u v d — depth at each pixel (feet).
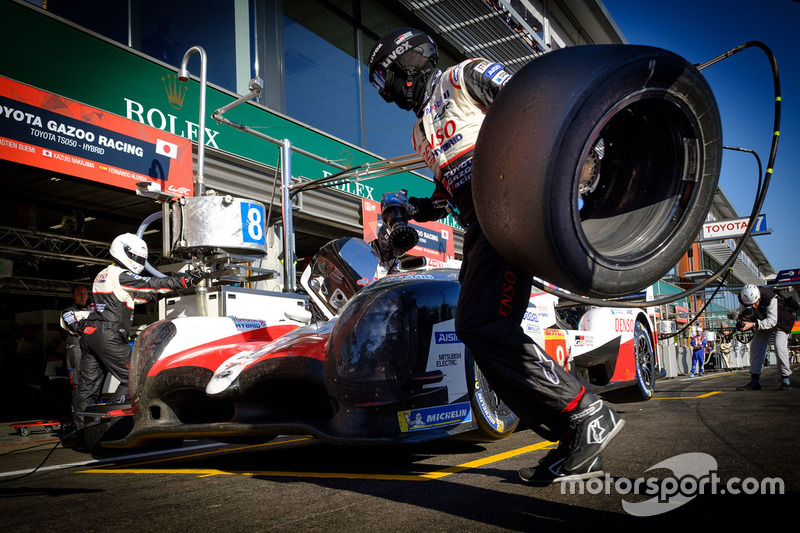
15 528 5.11
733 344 56.65
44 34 17.83
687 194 5.20
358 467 7.70
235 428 7.95
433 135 5.98
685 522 4.27
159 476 7.93
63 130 17.30
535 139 4.48
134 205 24.76
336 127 32.09
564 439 5.57
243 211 13.75
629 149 5.44
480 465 7.25
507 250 4.89
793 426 9.11
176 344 9.11
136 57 20.39
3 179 21.08
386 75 6.34
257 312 14.29
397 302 7.39
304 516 5.02
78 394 12.75
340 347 7.29
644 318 15.58
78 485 7.47
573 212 4.57
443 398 7.48
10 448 13.38
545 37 46.06
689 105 4.96
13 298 38.09
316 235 31.50
